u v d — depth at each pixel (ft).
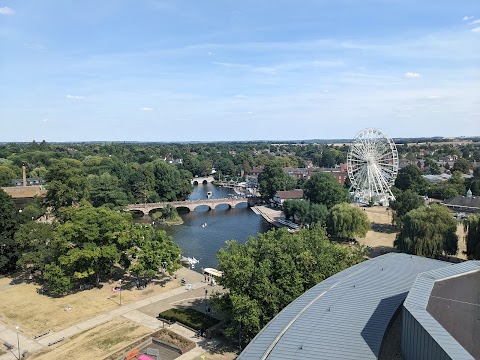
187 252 466.70
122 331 255.09
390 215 626.23
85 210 344.69
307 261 222.69
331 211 500.74
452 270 174.91
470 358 98.84
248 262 224.94
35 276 355.77
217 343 240.32
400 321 151.64
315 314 150.41
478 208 622.95
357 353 122.01
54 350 232.73
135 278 351.25
